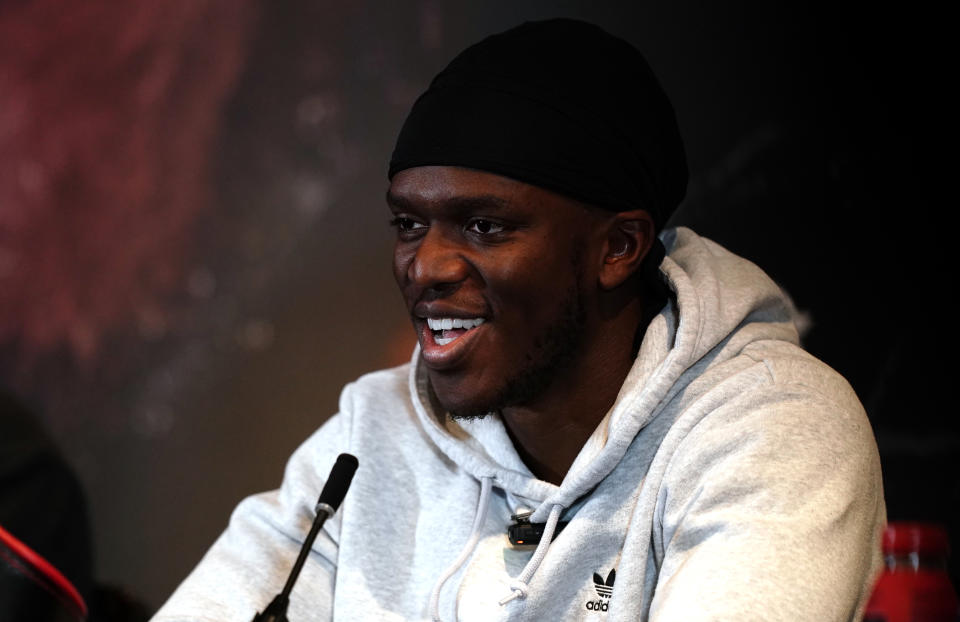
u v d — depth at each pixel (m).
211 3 13.70
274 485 13.02
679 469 4.01
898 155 11.09
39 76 13.98
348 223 13.23
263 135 13.51
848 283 11.06
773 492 3.67
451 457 4.68
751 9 11.77
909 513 10.49
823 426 3.89
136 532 13.16
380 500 4.85
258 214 13.43
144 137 13.75
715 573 3.43
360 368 13.00
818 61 11.48
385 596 4.65
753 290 4.50
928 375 10.67
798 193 11.37
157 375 13.40
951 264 10.76
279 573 4.80
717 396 4.08
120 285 13.62
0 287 13.71
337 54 13.35
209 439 13.19
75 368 13.56
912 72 11.12
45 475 6.61
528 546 4.45
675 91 11.91
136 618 10.88
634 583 4.10
